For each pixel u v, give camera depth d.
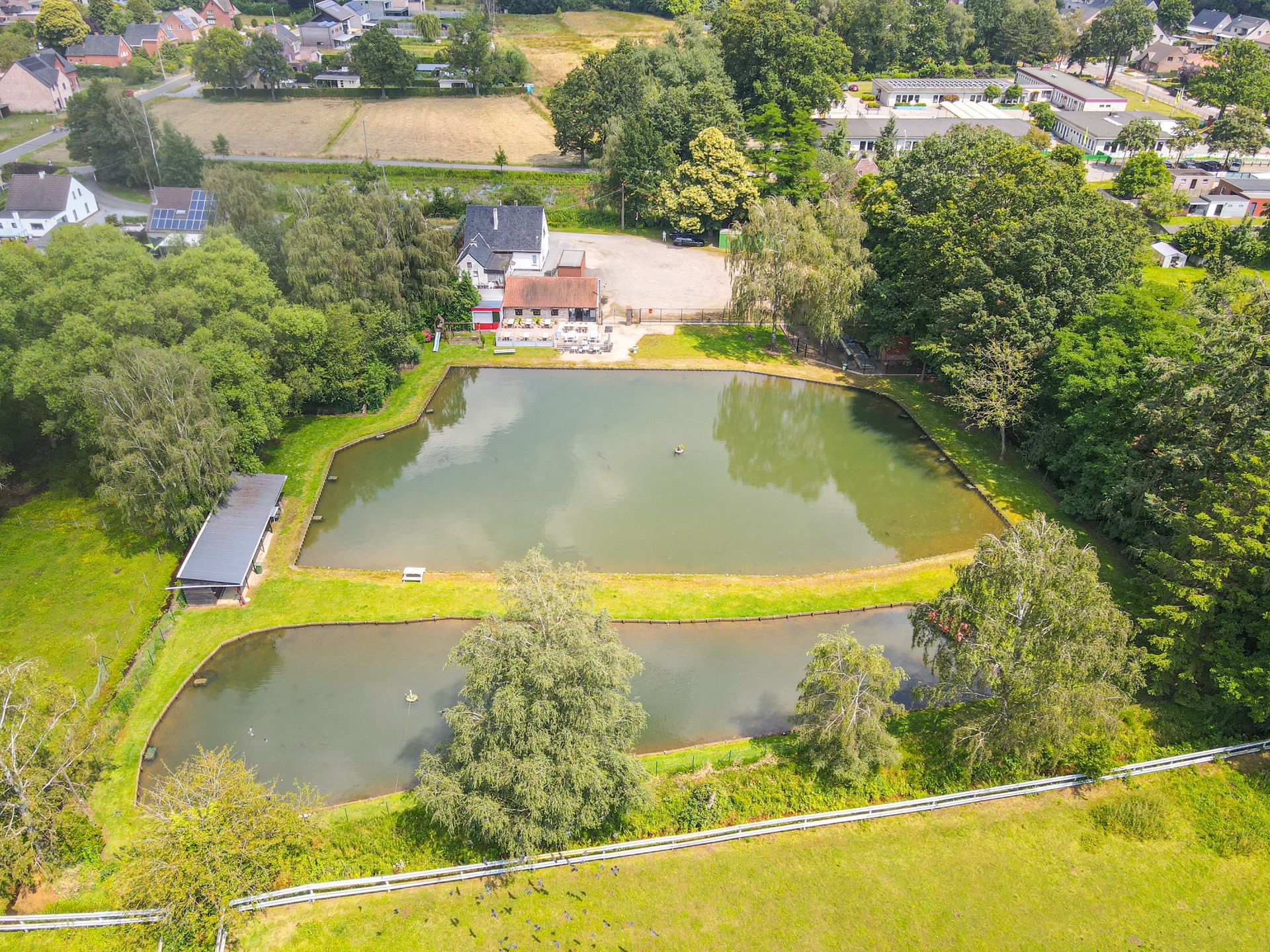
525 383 91.69
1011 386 71.62
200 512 61.38
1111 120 166.25
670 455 79.75
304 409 83.31
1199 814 43.44
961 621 43.28
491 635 38.31
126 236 75.44
